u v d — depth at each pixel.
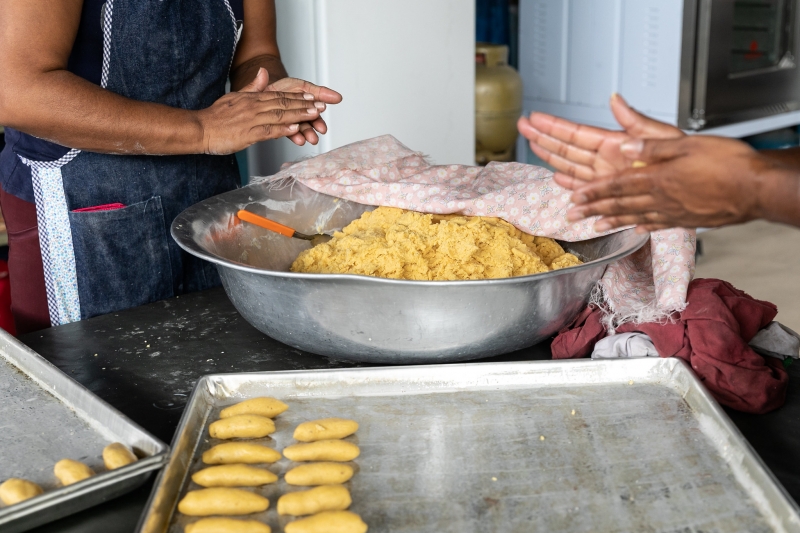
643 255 1.05
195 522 0.64
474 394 0.82
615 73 2.85
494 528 0.62
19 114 1.02
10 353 0.92
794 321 2.42
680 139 0.60
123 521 0.67
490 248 0.99
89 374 0.93
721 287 0.94
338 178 1.19
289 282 0.81
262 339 1.02
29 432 0.76
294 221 1.18
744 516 0.63
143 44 1.19
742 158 0.58
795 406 0.84
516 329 0.84
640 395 0.81
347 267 0.98
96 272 1.24
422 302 0.79
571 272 0.80
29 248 1.26
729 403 0.82
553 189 1.07
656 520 0.63
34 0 0.99
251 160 2.09
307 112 1.13
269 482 0.69
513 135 2.95
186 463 0.71
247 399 0.82
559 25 2.99
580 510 0.64
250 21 1.40
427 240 0.99
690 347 0.86
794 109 2.94
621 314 0.93
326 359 0.96
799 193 0.55
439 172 1.24
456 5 2.03
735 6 2.59
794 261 2.94
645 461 0.70
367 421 0.78
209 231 1.01
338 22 1.84
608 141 0.66
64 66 1.06
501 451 0.72
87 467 0.68
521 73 3.20
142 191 1.26
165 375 0.93
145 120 1.06
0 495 0.65
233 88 1.42
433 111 2.08
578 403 0.80
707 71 2.61
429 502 0.66
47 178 1.20
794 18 2.78
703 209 0.62
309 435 0.73
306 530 0.61
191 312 1.11
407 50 1.98
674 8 2.60
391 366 0.85
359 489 0.67
